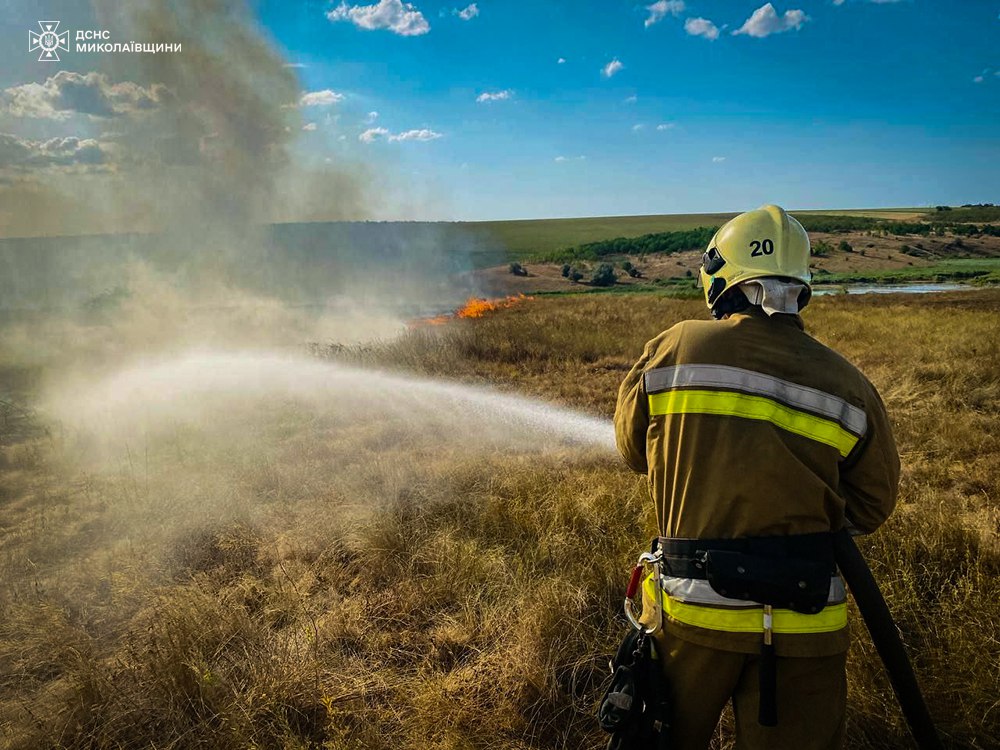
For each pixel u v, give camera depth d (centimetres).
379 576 360
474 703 258
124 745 240
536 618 291
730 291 175
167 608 322
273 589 346
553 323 1365
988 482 477
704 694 156
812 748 149
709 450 157
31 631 323
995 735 226
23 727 252
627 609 176
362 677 276
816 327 1320
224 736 237
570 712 255
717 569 149
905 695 162
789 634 148
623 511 409
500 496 453
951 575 322
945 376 804
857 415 157
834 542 160
